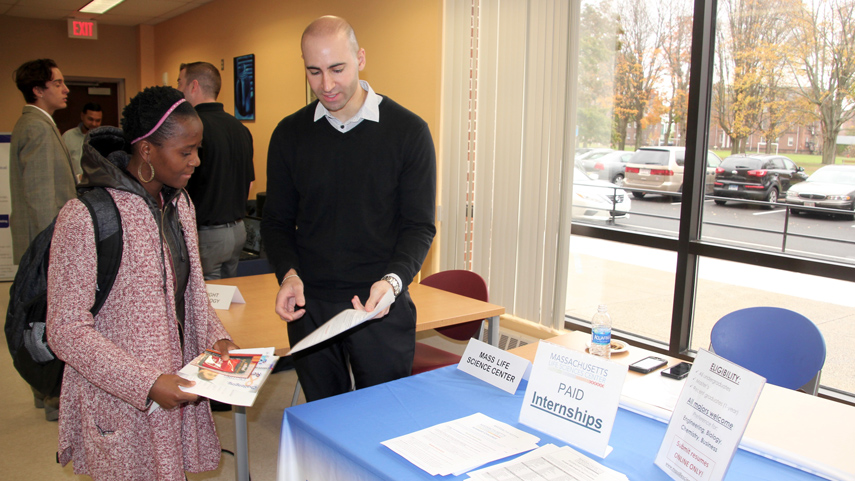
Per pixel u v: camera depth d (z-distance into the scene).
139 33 8.96
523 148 3.92
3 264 5.49
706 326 3.49
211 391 1.18
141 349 1.23
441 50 4.29
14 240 3.01
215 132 3.07
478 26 4.11
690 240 3.27
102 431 1.25
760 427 1.37
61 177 2.99
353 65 1.51
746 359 2.11
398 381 1.57
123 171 1.26
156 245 1.26
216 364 1.29
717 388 1.08
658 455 1.17
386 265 1.73
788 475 1.13
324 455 1.25
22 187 2.93
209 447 1.51
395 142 1.65
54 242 1.15
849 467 1.19
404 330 1.77
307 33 1.46
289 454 1.36
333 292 1.70
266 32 6.41
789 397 1.56
